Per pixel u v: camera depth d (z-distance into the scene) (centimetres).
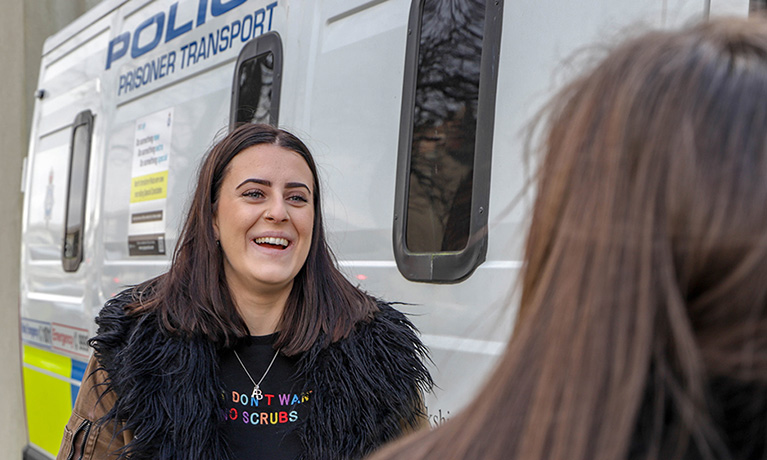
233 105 294
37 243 468
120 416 143
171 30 346
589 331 50
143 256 346
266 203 152
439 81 210
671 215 49
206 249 152
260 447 148
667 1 154
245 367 152
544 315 52
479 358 188
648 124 50
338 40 250
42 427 435
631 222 50
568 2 176
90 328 387
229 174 154
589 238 51
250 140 157
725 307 48
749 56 51
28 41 600
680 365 49
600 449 48
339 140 242
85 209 407
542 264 56
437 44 212
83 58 436
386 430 149
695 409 48
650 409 49
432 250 207
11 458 478
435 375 200
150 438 139
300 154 161
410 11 223
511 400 52
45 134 475
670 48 53
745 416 49
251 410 150
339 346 152
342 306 156
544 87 179
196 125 317
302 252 155
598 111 53
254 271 149
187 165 318
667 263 49
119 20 401
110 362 146
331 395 148
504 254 187
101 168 395
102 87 405
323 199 246
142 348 144
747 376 48
